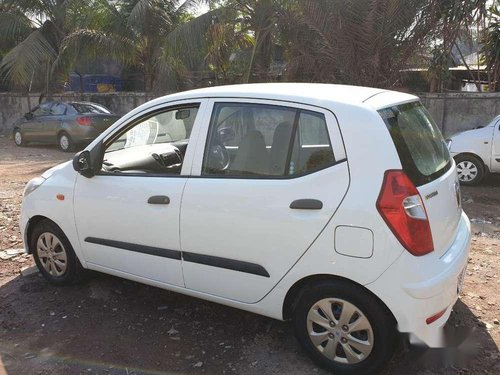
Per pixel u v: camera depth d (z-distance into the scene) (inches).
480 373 122.4
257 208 122.9
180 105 142.9
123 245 150.2
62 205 162.6
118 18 670.5
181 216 135.3
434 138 137.4
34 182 175.0
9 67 666.2
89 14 671.1
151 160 168.2
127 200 146.3
